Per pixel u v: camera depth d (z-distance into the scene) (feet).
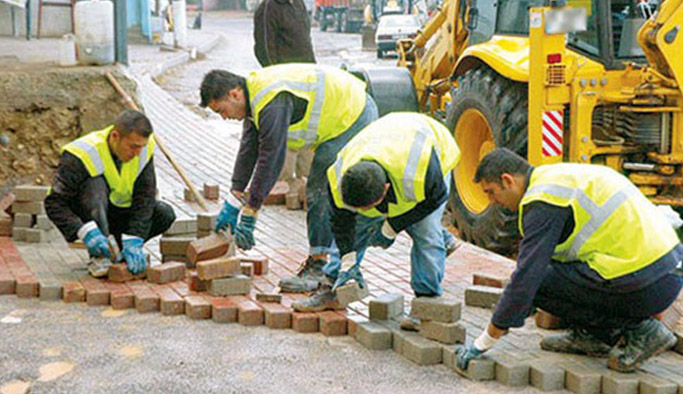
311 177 18.61
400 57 35.19
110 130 18.94
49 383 14.55
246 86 17.69
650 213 14.28
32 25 36.17
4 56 29.35
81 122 26.08
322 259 18.89
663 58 21.39
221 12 179.73
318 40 103.09
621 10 23.82
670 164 22.07
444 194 15.61
